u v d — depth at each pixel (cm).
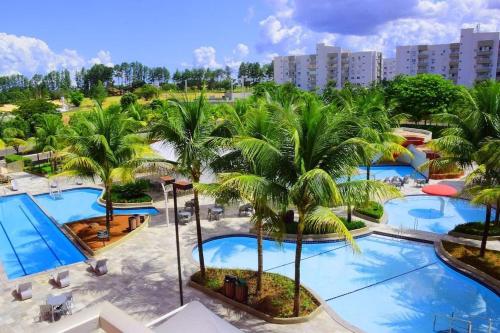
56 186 3594
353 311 1547
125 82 19012
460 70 10762
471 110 1808
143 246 2111
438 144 1791
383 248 2142
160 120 1623
